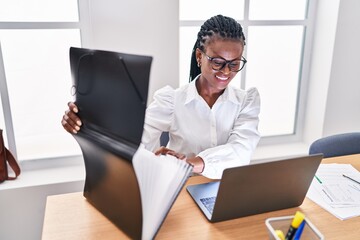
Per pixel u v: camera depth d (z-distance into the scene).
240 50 1.04
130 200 0.74
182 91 1.24
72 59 0.79
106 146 0.72
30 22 1.43
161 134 1.29
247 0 1.75
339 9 1.73
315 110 2.00
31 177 1.54
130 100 0.65
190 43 1.73
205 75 1.11
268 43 1.90
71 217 0.87
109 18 1.40
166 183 0.78
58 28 1.47
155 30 1.47
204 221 0.86
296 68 2.02
